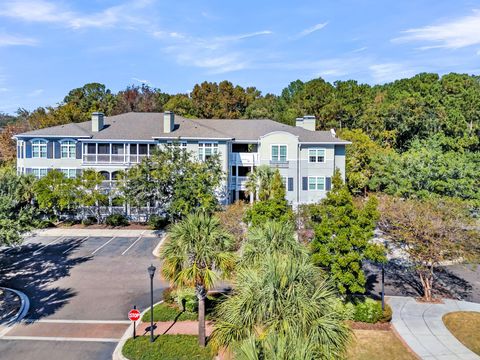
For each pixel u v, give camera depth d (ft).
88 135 134.82
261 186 112.78
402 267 85.40
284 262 34.99
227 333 33.45
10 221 67.10
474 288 74.59
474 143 186.29
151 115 154.40
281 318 31.99
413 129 212.02
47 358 51.34
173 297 67.36
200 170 109.09
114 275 81.97
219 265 49.85
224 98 257.34
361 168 168.04
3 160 207.31
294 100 269.64
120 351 52.37
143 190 112.27
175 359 49.93
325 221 59.36
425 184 121.39
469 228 70.28
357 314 59.31
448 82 255.91
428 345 53.06
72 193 120.16
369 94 272.31
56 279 79.71
